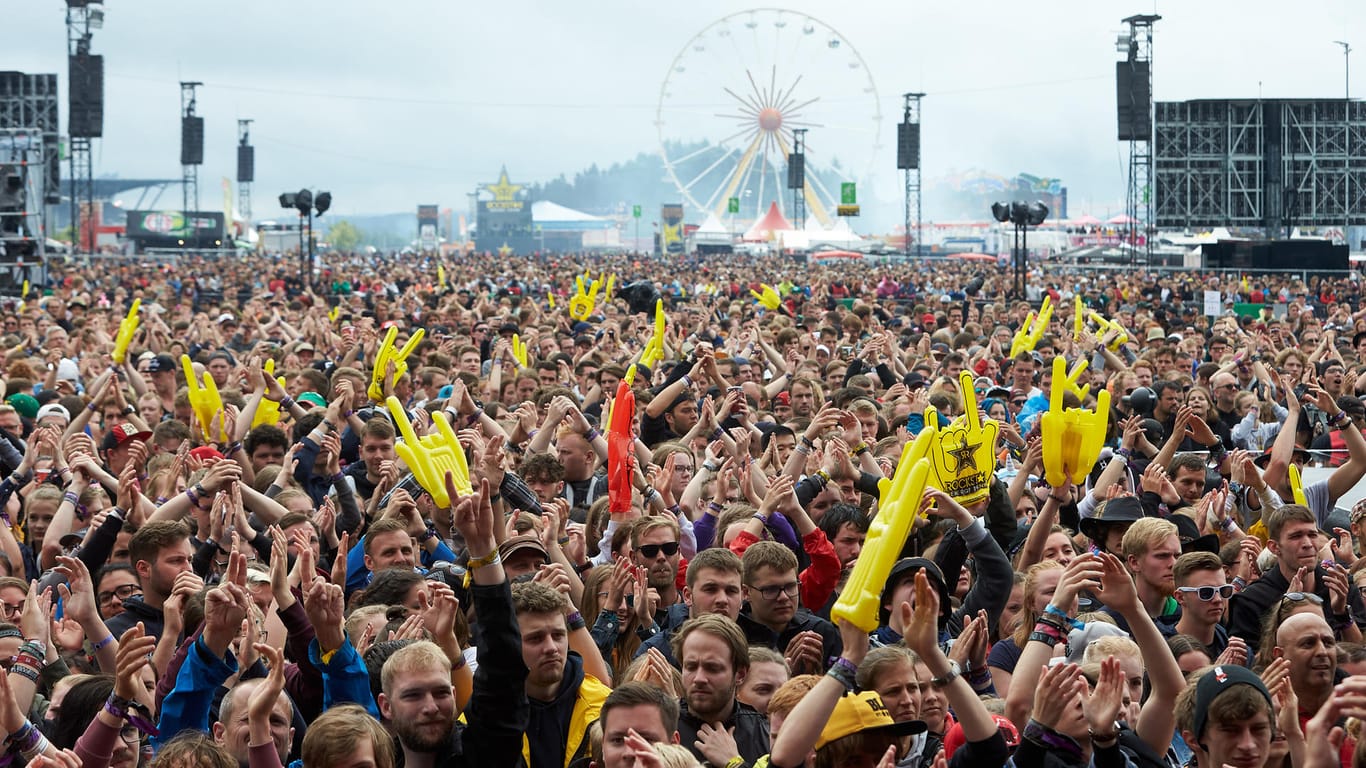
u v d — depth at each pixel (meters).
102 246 107.38
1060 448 8.78
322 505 10.61
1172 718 6.39
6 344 24.05
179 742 5.97
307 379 16.73
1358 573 8.98
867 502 10.59
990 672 7.72
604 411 13.77
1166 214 59.88
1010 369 19.69
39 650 7.20
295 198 43.41
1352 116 59.00
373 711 6.77
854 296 46.66
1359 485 12.65
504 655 6.05
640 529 8.91
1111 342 21.89
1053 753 5.76
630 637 8.20
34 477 12.03
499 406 15.13
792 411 15.80
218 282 52.47
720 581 7.89
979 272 54.19
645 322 27.33
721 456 12.25
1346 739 6.00
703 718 6.79
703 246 115.38
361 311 33.81
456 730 6.38
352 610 8.28
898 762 6.01
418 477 6.02
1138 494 11.80
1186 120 59.41
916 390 16.47
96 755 6.27
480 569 6.07
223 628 6.67
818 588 9.02
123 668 6.30
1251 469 11.25
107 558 9.23
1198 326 31.06
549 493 10.61
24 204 41.81
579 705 6.80
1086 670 6.67
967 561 9.07
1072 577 6.36
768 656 7.14
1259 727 6.04
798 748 5.55
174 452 12.80
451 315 30.64
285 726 6.63
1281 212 59.19
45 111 58.81
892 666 6.32
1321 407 12.18
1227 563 9.55
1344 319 35.12
